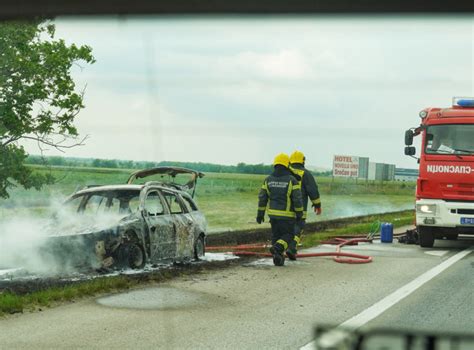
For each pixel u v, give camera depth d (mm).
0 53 18438
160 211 13023
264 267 12836
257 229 27031
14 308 8289
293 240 13930
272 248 13148
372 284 10945
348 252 15984
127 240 11867
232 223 31438
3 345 6703
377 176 63344
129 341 6918
